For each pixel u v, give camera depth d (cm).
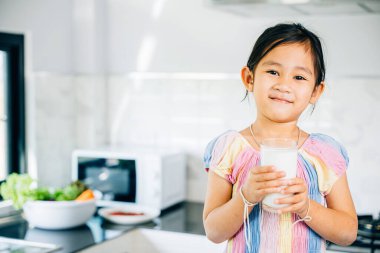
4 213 273
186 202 301
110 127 324
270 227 104
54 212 237
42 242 222
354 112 263
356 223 108
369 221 243
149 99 312
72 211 240
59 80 307
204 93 297
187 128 303
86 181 287
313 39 103
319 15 262
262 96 103
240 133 112
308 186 106
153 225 251
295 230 104
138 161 273
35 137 294
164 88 307
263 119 108
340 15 261
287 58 100
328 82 267
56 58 305
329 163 108
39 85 295
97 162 284
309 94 103
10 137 291
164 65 307
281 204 95
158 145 311
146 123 314
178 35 302
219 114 294
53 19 302
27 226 251
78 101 318
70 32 314
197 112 299
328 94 267
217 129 295
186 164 304
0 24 269
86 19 312
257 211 104
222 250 228
